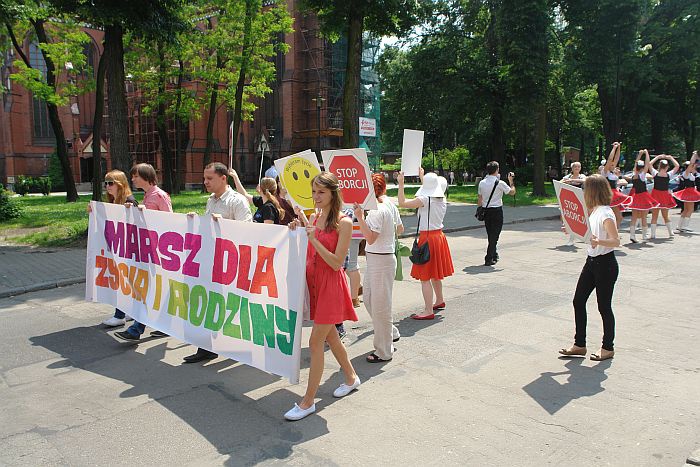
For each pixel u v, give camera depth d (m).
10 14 16.20
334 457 3.58
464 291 8.27
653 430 3.91
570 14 27.23
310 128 53.03
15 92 52.69
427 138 40.78
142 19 14.70
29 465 3.53
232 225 4.80
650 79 30.66
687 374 4.98
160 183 52.22
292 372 4.26
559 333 6.21
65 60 26.56
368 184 5.17
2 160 54.72
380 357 5.36
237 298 4.79
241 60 29.91
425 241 6.77
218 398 4.58
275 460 3.55
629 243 12.91
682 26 28.88
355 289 6.98
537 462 3.49
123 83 14.91
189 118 36.28
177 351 5.86
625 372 5.03
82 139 58.78
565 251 12.00
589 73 27.70
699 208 21.45
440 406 4.35
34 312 7.57
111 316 7.32
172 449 3.72
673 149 54.78
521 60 25.08
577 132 48.75
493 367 5.19
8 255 12.03
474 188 39.72
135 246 6.12
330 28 21.86
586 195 5.28
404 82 37.75
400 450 3.66
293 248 4.25
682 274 9.34
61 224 16.73
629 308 7.25
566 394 4.55
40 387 4.87
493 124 37.91
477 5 34.41
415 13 24.28
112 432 3.98
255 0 28.66
